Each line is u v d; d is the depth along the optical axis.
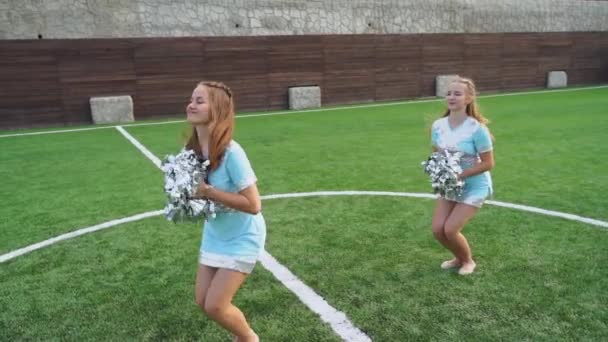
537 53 18.97
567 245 4.02
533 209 4.99
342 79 15.84
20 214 5.33
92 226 4.88
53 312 3.19
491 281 3.40
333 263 3.82
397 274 3.58
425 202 5.38
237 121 12.63
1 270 3.87
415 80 16.98
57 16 12.47
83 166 7.70
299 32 15.36
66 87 12.55
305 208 5.28
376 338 2.75
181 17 13.80
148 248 4.27
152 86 13.46
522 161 7.27
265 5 14.78
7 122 12.10
